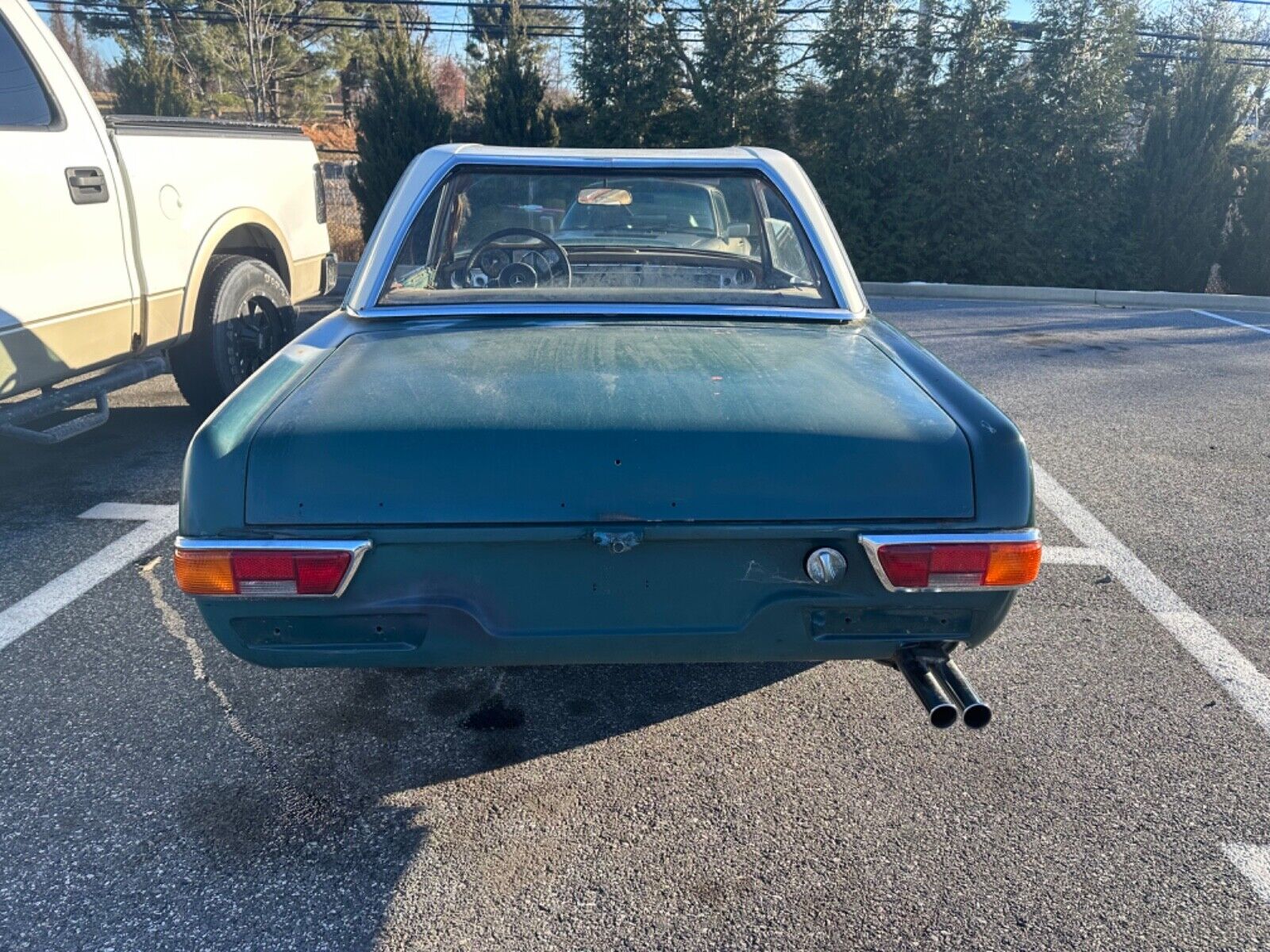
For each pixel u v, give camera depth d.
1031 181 13.85
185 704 2.85
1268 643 3.31
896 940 2.02
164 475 4.79
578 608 2.01
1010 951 1.99
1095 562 3.99
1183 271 13.94
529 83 14.29
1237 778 2.56
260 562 1.88
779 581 2.00
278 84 24.44
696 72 14.56
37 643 3.17
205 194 4.88
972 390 2.18
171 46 20.23
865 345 2.56
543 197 3.17
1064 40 13.48
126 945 1.98
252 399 2.08
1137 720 2.83
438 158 3.06
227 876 2.17
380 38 15.98
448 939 2.01
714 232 3.26
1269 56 18.66
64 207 3.89
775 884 2.17
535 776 2.55
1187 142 13.55
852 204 13.91
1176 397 6.91
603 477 1.90
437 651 2.03
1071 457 5.44
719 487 1.91
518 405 1.99
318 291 6.30
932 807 2.44
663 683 3.02
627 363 2.29
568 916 2.07
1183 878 2.20
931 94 13.81
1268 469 5.27
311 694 2.91
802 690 2.98
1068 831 2.35
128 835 2.29
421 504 1.89
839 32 13.80
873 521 1.93
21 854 2.23
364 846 2.28
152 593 3.53
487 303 2.76
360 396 2.05
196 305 4.96
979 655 3.21
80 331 4.03
